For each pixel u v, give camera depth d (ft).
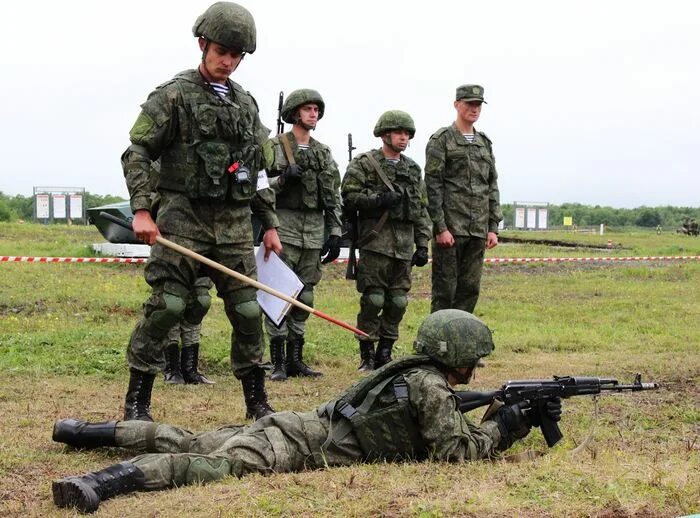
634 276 69.92
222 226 22.07
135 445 18.24
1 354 32.30
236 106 21.99
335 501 15.42
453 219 33.91
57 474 17.85
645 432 22.49
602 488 15.97
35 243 76.28
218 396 26.91
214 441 17.87
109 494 15.76
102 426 18.49
